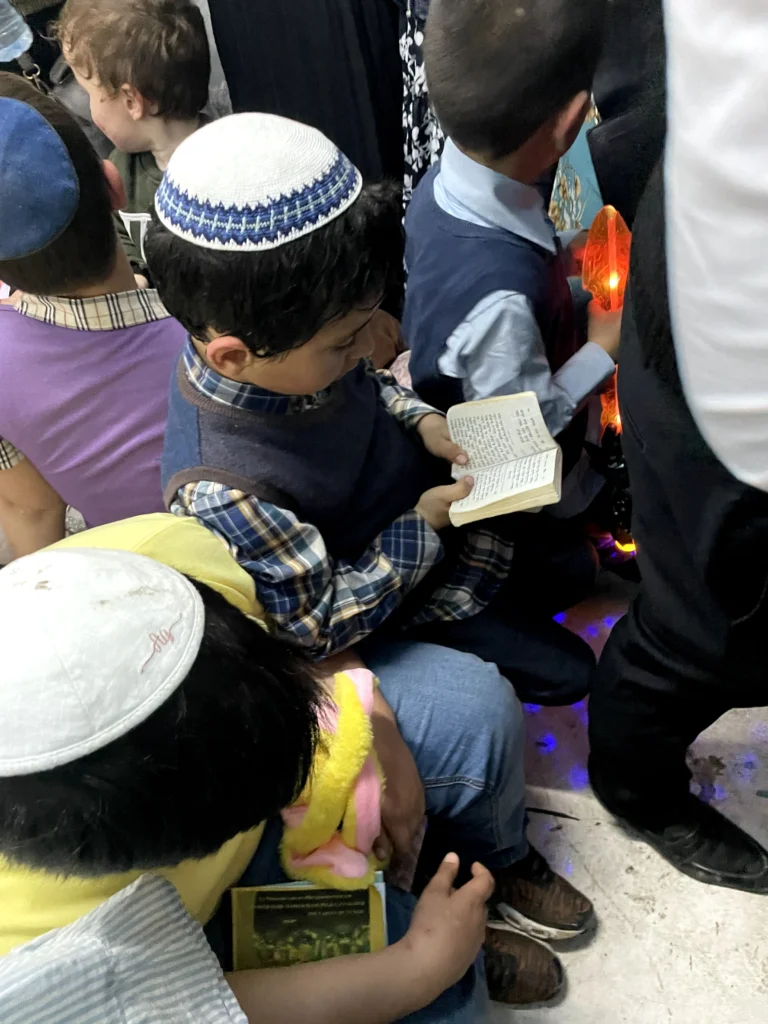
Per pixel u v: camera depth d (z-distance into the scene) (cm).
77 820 38
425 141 132
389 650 89
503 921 97
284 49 135
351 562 87
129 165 146
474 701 82
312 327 65
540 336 94
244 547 73
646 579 67
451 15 79
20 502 106
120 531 67
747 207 39
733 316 43
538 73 77
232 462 74
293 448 76
